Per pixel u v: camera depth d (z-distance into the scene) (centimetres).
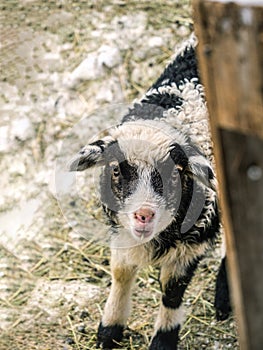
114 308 140
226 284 145
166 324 138
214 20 77
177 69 148
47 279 156
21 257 161
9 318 147
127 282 139
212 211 134
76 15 211
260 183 80
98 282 156
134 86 193
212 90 81
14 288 154
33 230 166
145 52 200
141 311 148
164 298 137
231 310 146
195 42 151
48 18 211
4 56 202
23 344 141
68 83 195
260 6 74
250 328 85
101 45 203
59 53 203
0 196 173
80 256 161
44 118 188
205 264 158
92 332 144
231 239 83
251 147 79
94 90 193
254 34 75
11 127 186
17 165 179
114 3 213
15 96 193
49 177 176
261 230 82
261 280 83
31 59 201
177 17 209
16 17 212
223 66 78
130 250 136
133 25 207
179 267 136
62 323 146
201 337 142
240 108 78
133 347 141
